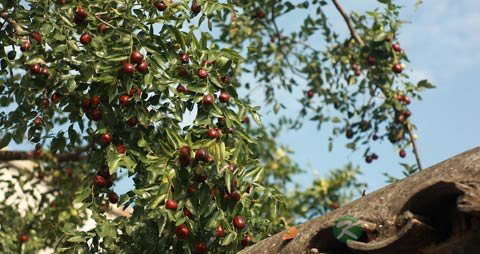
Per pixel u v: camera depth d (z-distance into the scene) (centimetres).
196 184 588
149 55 617
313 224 422
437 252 361
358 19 1086
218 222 591
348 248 397
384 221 371
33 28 639
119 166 607
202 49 634
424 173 376
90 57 630
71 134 658
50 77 650
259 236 640
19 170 1086
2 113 691
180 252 620
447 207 357
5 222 1014
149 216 573
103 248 624
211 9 647
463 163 356
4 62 684
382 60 1033
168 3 645
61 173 1080
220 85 615
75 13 646
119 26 648
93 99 624
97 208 622
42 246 1030
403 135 1025
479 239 346
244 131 629
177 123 627
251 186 620
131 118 617
